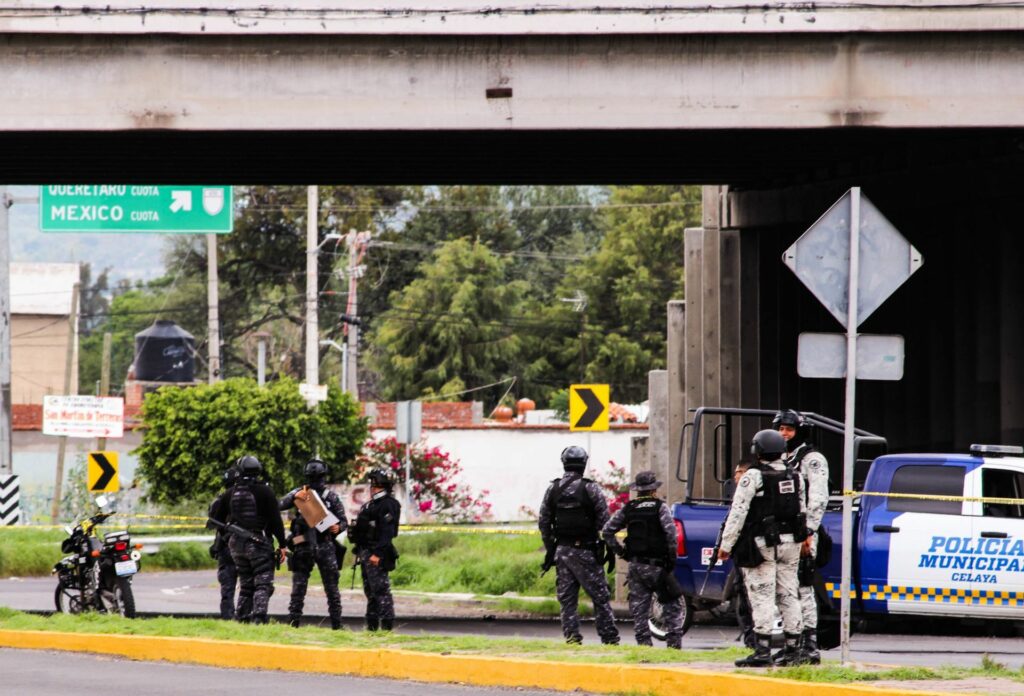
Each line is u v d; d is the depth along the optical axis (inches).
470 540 5177.2
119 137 3403.1
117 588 2760.8
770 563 1786.4
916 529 2529.5
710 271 4549.7
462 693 1782.7
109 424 6333.7
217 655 2116.1
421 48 3284.9
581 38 3275.1
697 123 3280.0
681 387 4515.3
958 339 4072.3
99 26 3272.6
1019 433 3796.8
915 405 4343.0
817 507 1847.9
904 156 3939.5
